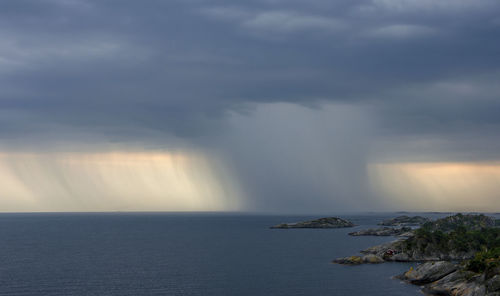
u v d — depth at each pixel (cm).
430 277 12556
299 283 13088
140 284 13375
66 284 13438
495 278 9662
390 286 12306
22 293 12188
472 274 11019
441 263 12731
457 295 10275
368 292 11631
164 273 15438
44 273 15588
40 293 12181
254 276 14562
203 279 14112
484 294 9600
